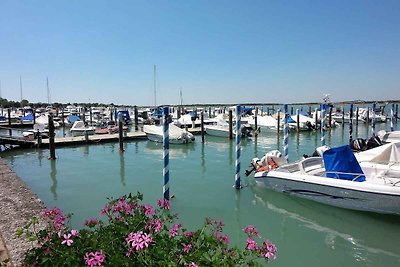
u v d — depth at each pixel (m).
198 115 41.44
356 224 8.12
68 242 2.86
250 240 3.15
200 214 8.95
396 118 40.97
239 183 11.33
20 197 7.95
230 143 24.45
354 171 9.21
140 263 2.68
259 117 32.00
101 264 2.63
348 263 6.20
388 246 6.93
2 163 13.16
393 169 9.48
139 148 22.05
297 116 29.88
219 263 2.69
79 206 9.81
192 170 14.88
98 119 42.81
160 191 11.41
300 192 9.81
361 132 32.16
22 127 40.12
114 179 13.30
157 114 44.25
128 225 3.21
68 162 17.19
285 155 14.05
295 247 6.88
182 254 2.90
